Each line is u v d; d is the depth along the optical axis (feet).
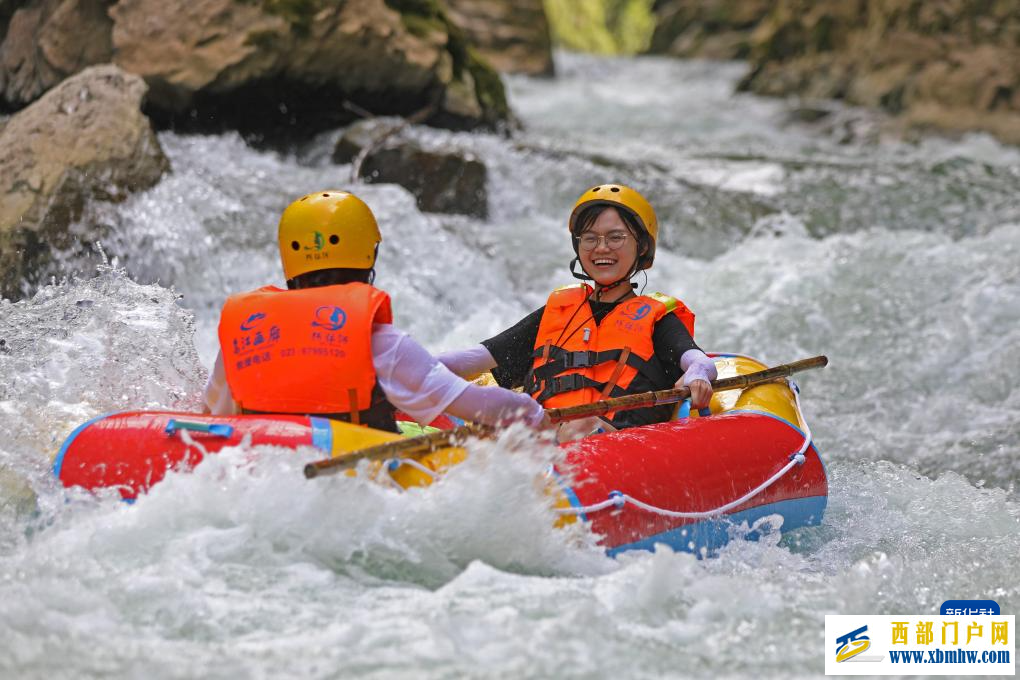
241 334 43.11
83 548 38.27
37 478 41.45
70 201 80.12
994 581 43.86
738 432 47.96
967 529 52.08
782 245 96.78
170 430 40.34
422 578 39.63
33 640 33.12
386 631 34.63
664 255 99.91
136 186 84.28
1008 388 73.87
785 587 41.04
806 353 80.89
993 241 91.25
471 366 51.57
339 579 38.40
